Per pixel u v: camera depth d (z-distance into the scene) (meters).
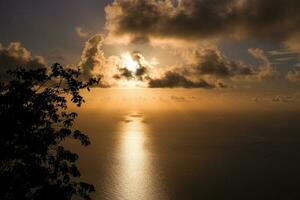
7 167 15.86
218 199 94.94
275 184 111.06
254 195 98.38
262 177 121.56
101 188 103.38
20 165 15.53
